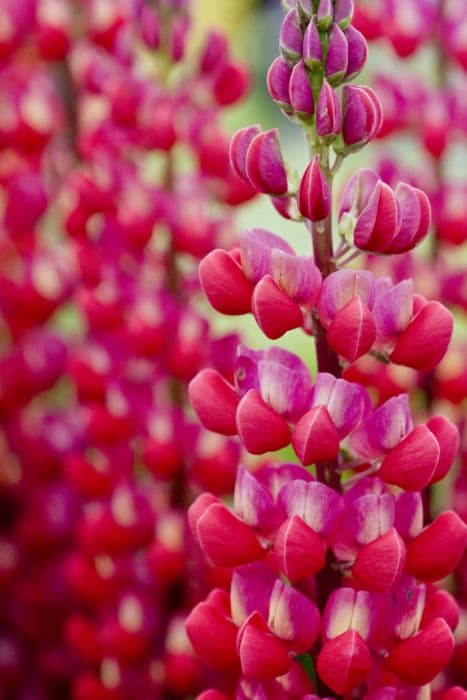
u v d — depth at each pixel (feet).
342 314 1.64
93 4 2.29
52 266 2.33
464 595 2.11
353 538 1.68
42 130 2.32
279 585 1.69
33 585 2.44
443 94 2.20
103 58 2.27
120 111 2.14
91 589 2.18
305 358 2.91
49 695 2.48
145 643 2.15
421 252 2.23
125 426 2.17
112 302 2.16
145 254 2.18
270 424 1.67
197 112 2.17
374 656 1.72
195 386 1.72
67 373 2.41
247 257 1.67
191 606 2.14
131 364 2.19
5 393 2.44
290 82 1.65
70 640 2.22
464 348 2.21
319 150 1.66
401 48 2.20
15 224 2.37
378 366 2.14
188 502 2.16
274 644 1.68
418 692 1.72
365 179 1.70
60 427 2.46
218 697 1.74
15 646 2.47
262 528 1.70
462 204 2.19
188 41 2.17
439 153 2.18
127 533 2.16
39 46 2.34
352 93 1.65
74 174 2.23
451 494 2.20
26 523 2.43
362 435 1.69
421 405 2.21
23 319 2.39
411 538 1.70
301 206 1.65
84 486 2.19
